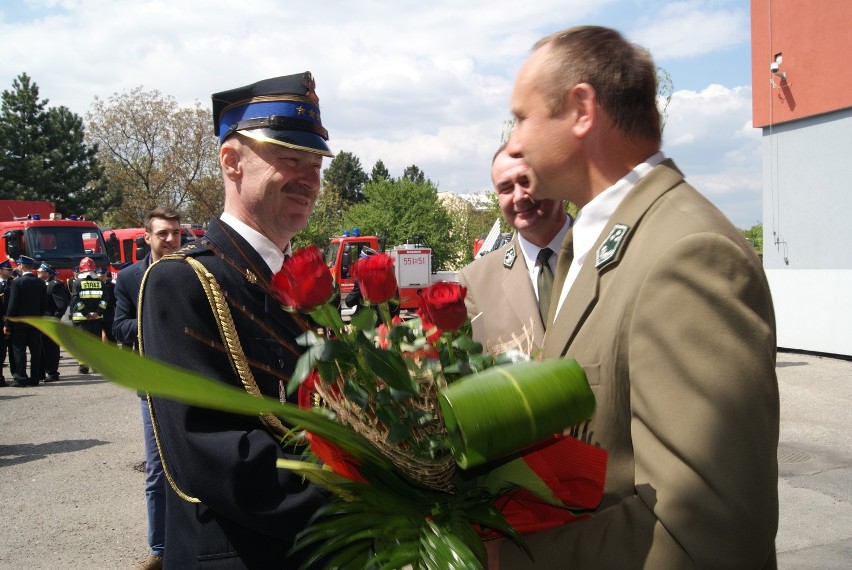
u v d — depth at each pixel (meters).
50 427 7.85
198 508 1.71
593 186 1.46
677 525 1.13
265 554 1.68
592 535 1.25
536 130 1.45
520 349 1.60
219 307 1.73
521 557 1.34
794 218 13.81
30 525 4.79
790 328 11.85
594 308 1.35
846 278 10.84
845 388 8.66
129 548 4.39
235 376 1.72
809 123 13.43
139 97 37.50
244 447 1.54
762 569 1.25
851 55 12.52
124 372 0.83
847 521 4.55
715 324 1.15
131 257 22.56
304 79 2.03
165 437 1.64
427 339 1.34
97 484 5.71
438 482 1.33
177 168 35.00
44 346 11.43
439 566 1.20
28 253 18.83
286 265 1.30
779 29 13.80
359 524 1.28
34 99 52.56
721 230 1.22
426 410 1.28
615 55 1.40
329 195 50.91
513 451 1.20
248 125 1.96
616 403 1.28
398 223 48.28
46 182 50.72
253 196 1.98
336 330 1.29
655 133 1.44
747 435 1.12
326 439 1.26
